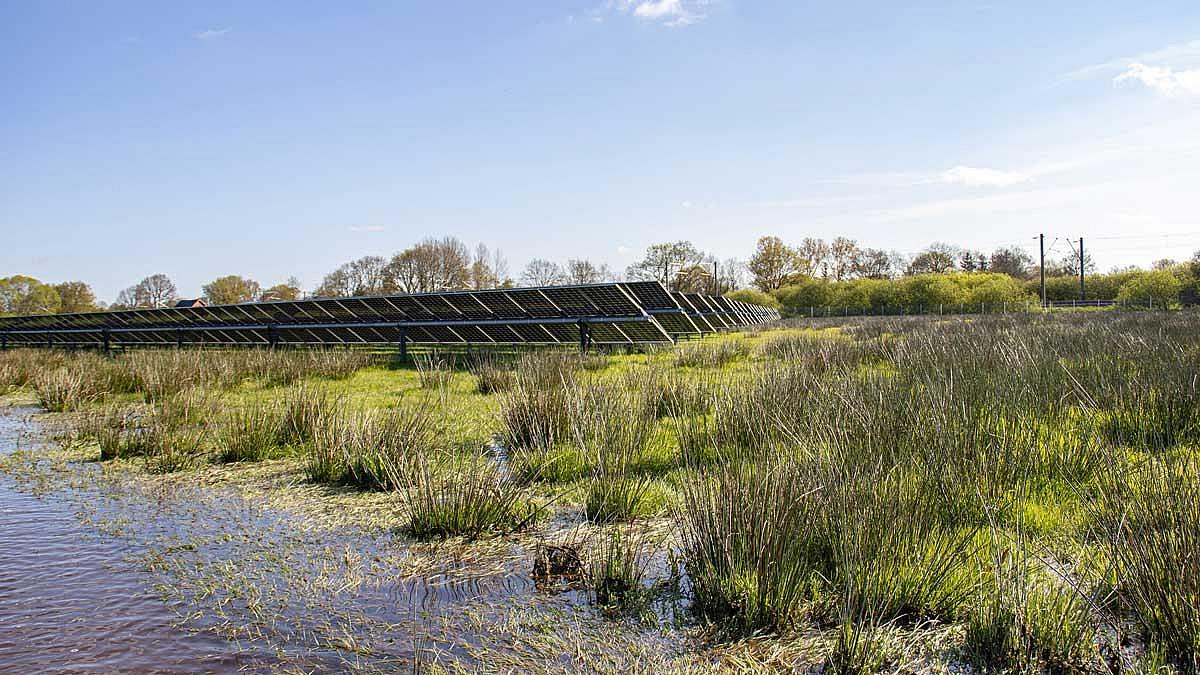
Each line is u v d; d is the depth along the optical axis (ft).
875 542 9.80
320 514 14.42
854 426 14.42
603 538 12.53
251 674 8.50
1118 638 8.64
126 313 69.26
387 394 29.84
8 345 83.71
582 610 10.02
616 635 9.30
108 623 9.84
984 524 11.43
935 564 9.73
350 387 32.86
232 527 13.78
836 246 253.24
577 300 44.96
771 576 9.47
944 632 9.05
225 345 62.18
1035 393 17.19
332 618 9.93
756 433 16.08
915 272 245.24
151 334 69.67
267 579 11.30
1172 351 24.34
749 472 11.46
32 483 17.30
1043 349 26.20
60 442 22.13
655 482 15.10
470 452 18.48
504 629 9.52
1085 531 11.01
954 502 11.64
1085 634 8.45
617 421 17.33
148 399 29.99
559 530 13.19
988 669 8.30
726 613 9.68
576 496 14.99
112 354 57.31
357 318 52.54
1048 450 13.84
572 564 11.31
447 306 48.08
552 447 17.54
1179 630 8.16
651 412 19.94
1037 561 10.27
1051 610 8.59
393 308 50.14
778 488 10.63
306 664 8.71
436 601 10.42
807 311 183.32
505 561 11.84
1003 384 17.01
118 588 11.02
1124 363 22.47
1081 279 159.43
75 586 11.12
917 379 17.79
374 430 18.19
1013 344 24.62
